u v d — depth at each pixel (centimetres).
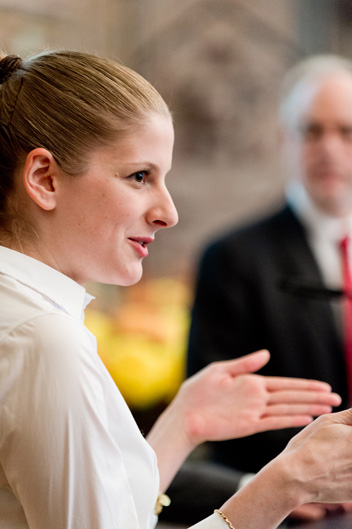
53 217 162
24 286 156
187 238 482
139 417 317
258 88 491
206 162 487
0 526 150
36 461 142
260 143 493
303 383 221
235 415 214
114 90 161
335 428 162
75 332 149
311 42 498
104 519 144
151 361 321
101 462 145
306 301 333
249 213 490
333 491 159
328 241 347
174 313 370
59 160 159
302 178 350
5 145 164
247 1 488
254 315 334
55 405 143
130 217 161
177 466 212
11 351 145
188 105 482
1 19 419
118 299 430
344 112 348
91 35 450
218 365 223
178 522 252
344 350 327
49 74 164
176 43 478
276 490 156
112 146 159
